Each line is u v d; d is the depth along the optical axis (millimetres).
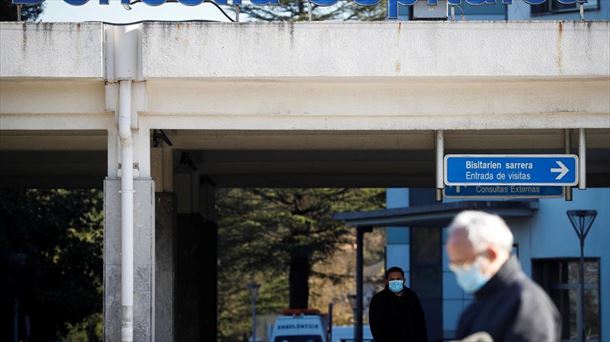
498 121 17516
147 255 17250
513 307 7656
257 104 17406
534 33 16812
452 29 16844
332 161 26234
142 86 17094
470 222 7867
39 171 26781
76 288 38906
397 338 18031
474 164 17922
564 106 17406
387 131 19797
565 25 16844
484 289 7824
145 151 17328
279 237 57656
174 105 17312
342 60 16828
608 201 34031
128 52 16969
